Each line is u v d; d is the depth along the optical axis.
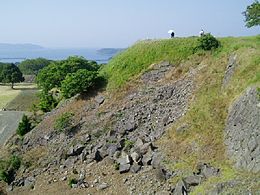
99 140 41.41
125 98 45.50
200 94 39.00
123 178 35.53
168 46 49.31
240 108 32.03
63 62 65.00
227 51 42.53
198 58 45.34
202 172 30.81
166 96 42.72
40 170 41.62
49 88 62.12
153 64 48.09
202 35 47.84
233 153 30.67
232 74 36.94
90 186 36.34
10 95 103.88
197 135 34.75
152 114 41.44
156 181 33.25
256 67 34.69
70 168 40.03
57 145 44.22
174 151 34.78
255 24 40.66
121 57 51.72
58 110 50.41
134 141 39.09
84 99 48.56
